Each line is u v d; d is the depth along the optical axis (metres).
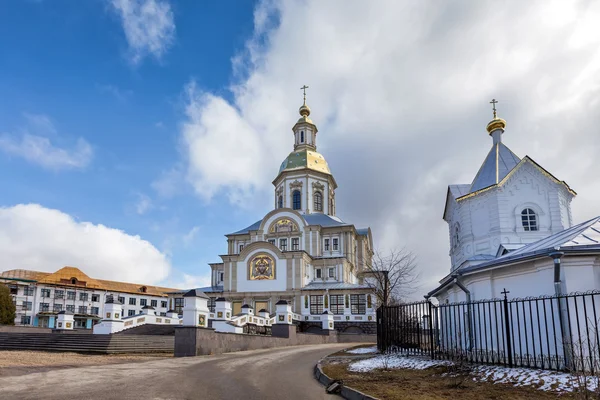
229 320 35.06
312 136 72.69
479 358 15.46
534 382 11.41
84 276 86.25
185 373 16.14
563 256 14.15
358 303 52.72
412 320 20.08
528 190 31.00
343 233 61.50
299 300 54.41
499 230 30.58
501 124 35.47
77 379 14.05
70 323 35.03
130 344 25.86
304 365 19.91
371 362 17.88
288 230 62.06
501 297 16.89
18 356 21.22
